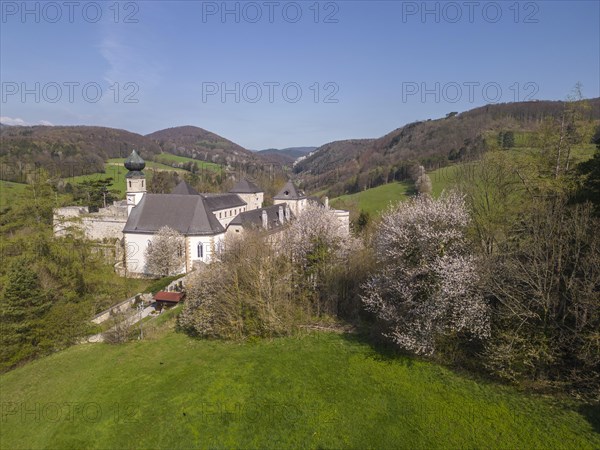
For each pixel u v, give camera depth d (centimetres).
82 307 3519
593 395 1800
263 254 3081
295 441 1755
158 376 2350
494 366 2036
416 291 2305
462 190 2998
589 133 2928
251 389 2142
